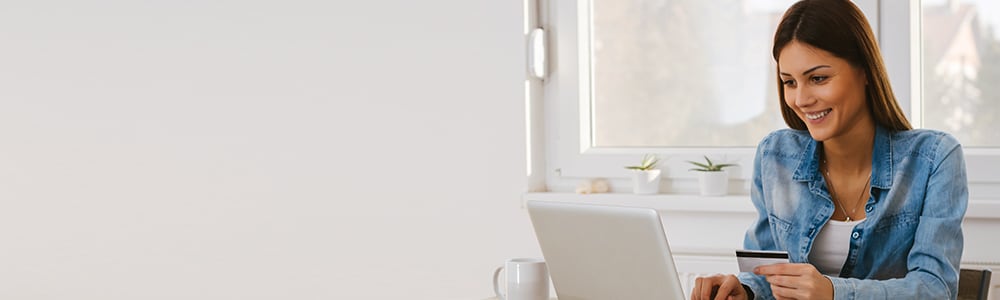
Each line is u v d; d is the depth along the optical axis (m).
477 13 3.20
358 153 3.37
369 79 3.34
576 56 3.17
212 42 3.49
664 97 3.13
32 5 3.66
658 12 3.13
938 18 2.84
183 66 3.53
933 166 1.91
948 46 2.84
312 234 3.44
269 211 3.48
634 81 3.16
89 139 3.64
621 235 1.66
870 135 1.99
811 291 1.73
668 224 3.05
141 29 3.56
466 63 3.23
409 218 3.33
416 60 3.29
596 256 1.74
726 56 3.06
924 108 2.87
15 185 3.72
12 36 3.69
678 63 3.11
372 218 3.37
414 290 3.35
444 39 3.25
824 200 2.04
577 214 1.74
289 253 3.47
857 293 1.75
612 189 3.18
